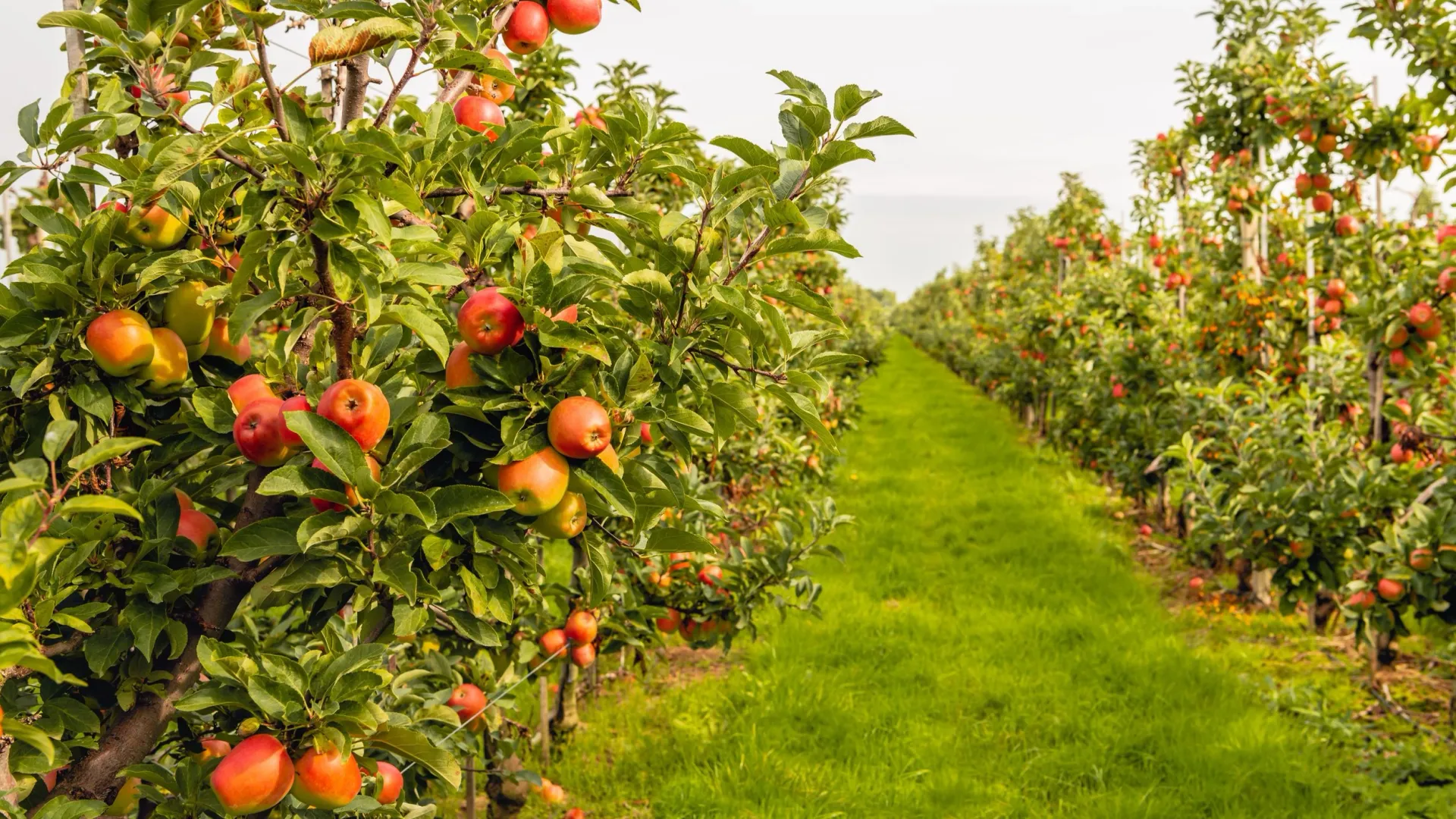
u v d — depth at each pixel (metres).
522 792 4.71
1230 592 8.33
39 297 1.80
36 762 1.80
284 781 1.72
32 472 1.31
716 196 1.99
